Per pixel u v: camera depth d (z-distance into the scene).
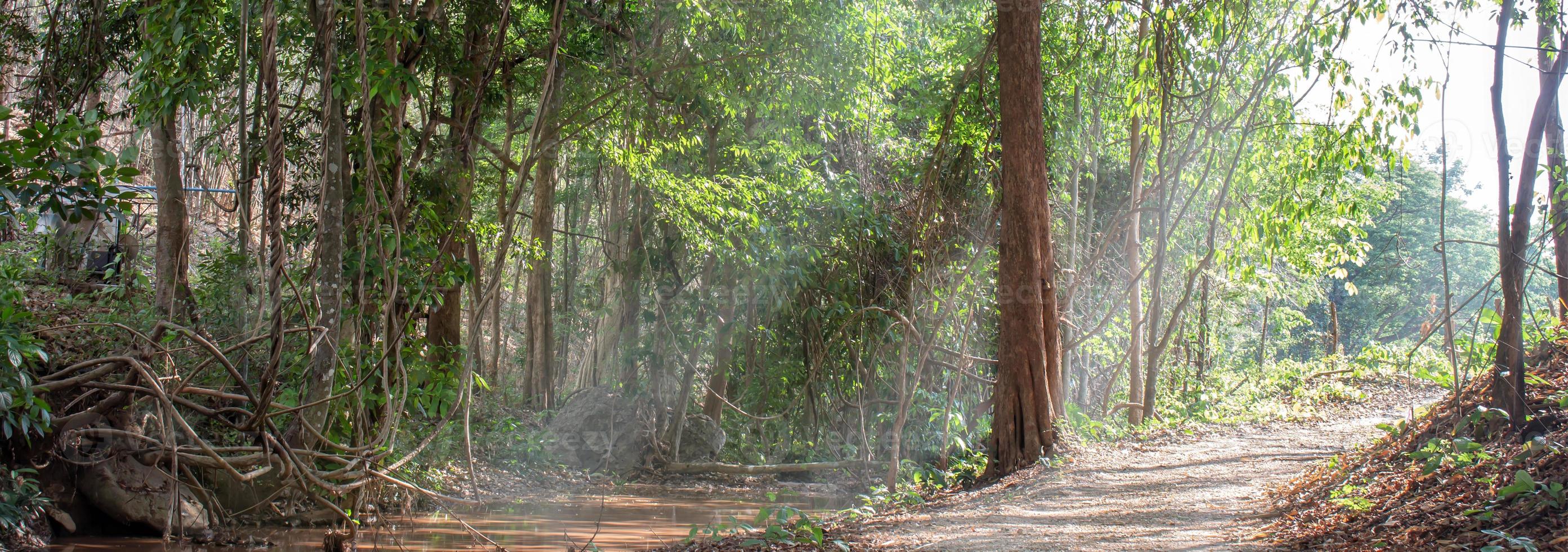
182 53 8.57
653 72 13.87
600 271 18.55
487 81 10.62
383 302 9.32
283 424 9.79
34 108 11.79
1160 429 14.93
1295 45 13.23
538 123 9.77
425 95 13.72
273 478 9.97
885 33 15.20
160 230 11.34
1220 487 9.34
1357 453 9.16
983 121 14.65
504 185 14.18
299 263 10.75
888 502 11.05
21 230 11.77
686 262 16.08
